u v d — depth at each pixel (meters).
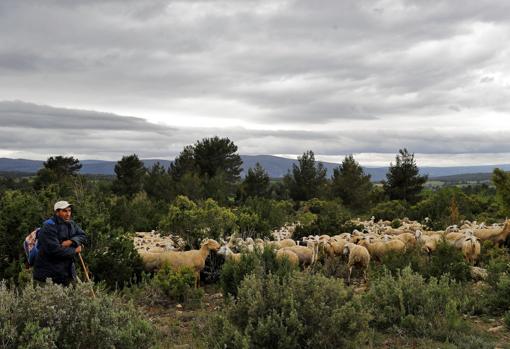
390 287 9.48
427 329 8.20
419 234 16.97
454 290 10.29
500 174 32.31
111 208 27.41
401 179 48.06
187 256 13.00
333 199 49.28
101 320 6.01
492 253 16.08
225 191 49.41
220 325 6.93
